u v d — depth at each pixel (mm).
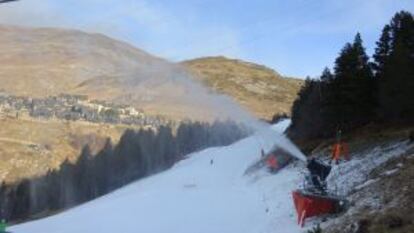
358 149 45188
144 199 64500
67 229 55625
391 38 54562
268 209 42531
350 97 54688
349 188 37312
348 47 55875
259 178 57500
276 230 36344
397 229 26625
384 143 42562
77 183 123188
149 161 113438
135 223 50969
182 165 97750
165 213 52406
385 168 36656
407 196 29875
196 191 62781
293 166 53781
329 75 61438
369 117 54062
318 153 51531
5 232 41125
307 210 34812
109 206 66250
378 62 54812
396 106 48688
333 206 34500
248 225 40375
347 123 55312
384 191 32469
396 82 48562
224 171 74625
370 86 54250
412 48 52281
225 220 43594
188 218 47469
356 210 32062
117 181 115625
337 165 43719
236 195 53750
